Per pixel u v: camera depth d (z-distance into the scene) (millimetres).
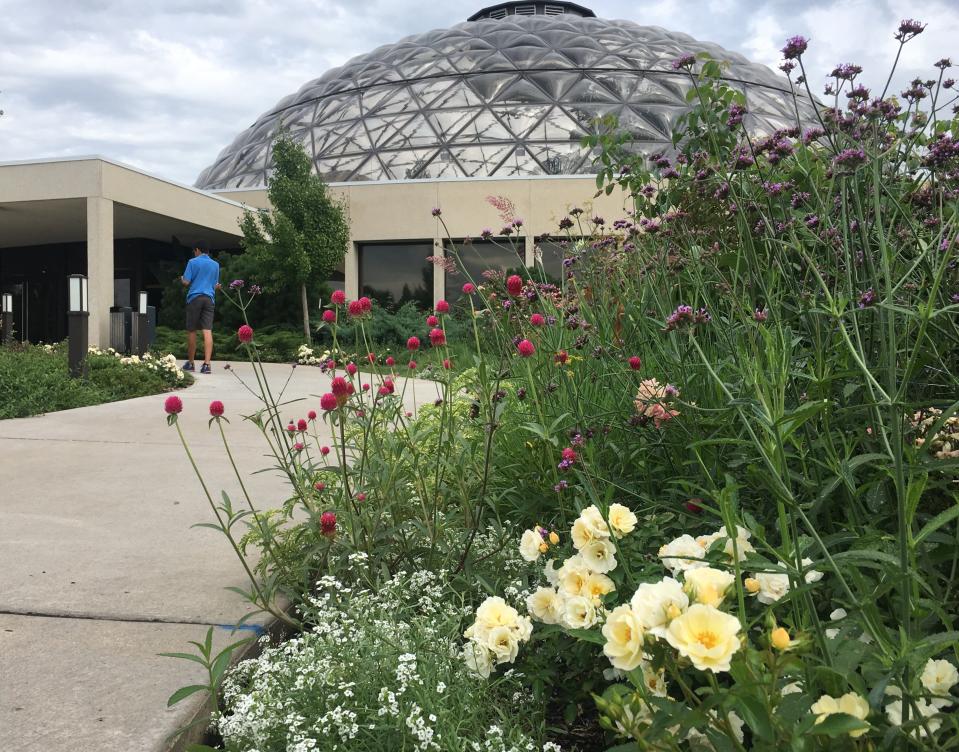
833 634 1344
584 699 1717
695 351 2430
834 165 2182
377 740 1409
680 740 1013
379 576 2152
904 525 1090
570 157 24422
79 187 14289
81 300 8570
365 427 2279
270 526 2350
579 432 2314
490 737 1414
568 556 1823
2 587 2344
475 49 29734
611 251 3770
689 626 987
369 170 25516
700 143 3674
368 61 32719
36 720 1553
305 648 1684
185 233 20953
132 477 4070
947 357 2096
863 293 1948
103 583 2387
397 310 21516
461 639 1907
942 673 1139
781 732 929
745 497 2025
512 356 2748
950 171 2217
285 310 19250
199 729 1613
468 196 20609
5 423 6125
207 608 2174
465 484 2334
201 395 8398
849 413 1823
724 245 2885
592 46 29406
